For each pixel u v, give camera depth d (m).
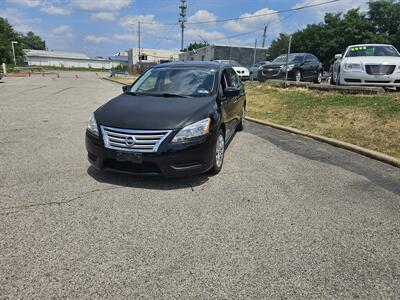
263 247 2.69
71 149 5.36
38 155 4.98
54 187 3.76
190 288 2.18
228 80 5.59
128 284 2.20
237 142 6.11
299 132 6.80
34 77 31.03
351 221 3.17
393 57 9.49
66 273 2.29
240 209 3.36
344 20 44.94
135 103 4.22
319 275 2.36
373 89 8.90
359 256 2.61
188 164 3.71
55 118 8.24
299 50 50.56
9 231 2.81
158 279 2.26
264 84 13.63
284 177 4.31
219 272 2.36
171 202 3.47
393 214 3.33
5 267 2.33
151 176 3.95
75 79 29.05
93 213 3.18
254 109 9.67
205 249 2.64
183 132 3.62
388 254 2.64
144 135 3.56
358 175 4.43
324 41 45.97
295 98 9.99
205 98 4.43
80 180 3.99
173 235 2.83
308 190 3.89
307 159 5.12
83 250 2.57
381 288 2.24
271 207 3.42
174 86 4.89
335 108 8.11
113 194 3.62
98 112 4.08
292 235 2.89
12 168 4.37
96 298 2.06
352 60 9.55
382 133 6.09
